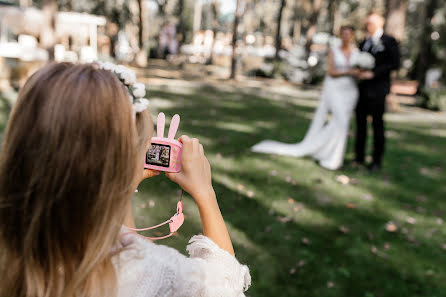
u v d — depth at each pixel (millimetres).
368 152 6398
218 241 756
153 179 3752
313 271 2775
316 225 3520
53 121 571
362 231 3475
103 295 601
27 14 13570
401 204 4188
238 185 4277
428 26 16422
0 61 10359
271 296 2451
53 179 567
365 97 5062
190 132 6715
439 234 3523
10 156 589
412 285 2707
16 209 584
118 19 25578
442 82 16078
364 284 2674
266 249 3016
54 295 603
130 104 635
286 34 43344
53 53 11273
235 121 8250
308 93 15930
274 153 5691
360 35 23375
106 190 590
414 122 10266
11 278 626
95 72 623
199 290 644
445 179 5199
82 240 593
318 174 4926
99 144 582
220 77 19297
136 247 641
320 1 19359
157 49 31531
